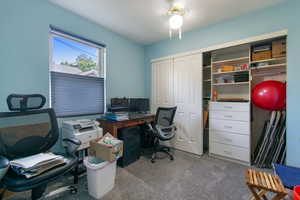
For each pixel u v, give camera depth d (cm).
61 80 226
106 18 247
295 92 200
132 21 256
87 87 262
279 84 221
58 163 133
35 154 146
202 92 285
